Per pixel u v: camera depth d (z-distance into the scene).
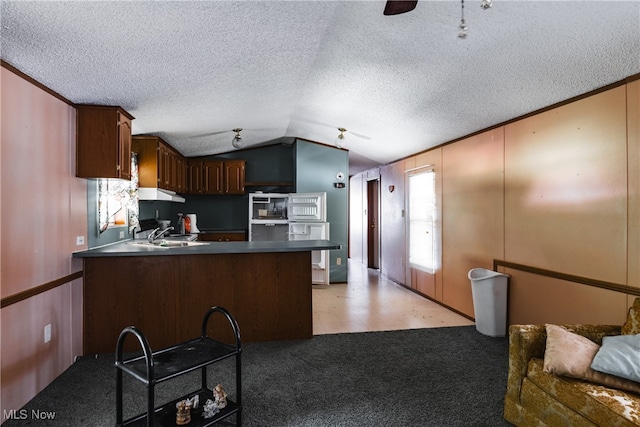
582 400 1.70
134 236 4.51
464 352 3.23
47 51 2.14
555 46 2.37
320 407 2.33
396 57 2.93
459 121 3.98
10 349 2.20
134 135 4.55
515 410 2.10
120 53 2.31
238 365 2.09
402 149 5.65
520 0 2.02
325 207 6.21
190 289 3.40
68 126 2.91
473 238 4.21
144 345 1.74
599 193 2.68
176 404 2.08
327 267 6.17
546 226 3.17
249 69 3.00
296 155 6.48
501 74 2.86
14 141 2.23
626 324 2.12
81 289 3.17
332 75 3.47
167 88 3.08
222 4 1.96
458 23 2.33
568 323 2.95
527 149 3.38
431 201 5.19
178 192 6.04
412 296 5.47
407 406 2.34
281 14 2.18
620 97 2.53
